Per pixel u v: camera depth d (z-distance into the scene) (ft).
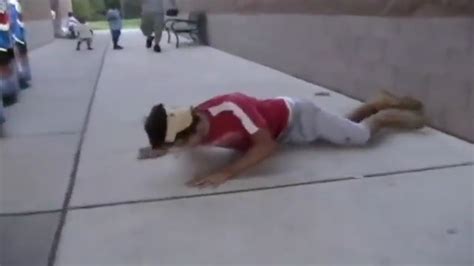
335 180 10.10
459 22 12.25
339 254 7.34
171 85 22.18
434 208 8.71
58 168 11.43
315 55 21.09
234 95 10.55
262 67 27.61
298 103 11.61
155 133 9.53
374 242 7.64
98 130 14.65
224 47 38.52
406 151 11.72
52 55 39.91
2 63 18.17
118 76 25.85
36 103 19.08
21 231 8.41
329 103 17.13
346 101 17.43
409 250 7.38
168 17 52.29
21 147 13.14
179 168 11.10
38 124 15.61
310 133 11.81
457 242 7.56
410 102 13.23
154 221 8.63
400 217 8.42
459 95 12.48
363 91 17.30
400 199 9.12
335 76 19.40
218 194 9.64
